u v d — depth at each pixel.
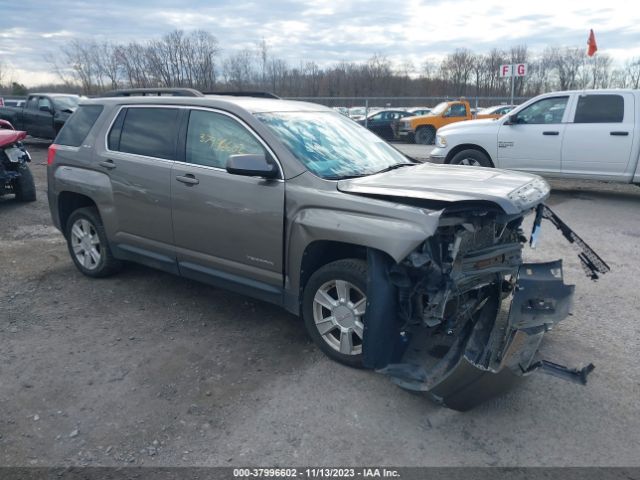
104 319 4.67
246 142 4.18
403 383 3.31
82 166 5.32
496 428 3.21
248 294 4.30
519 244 4.01
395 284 3.37
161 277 5.66
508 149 10.24
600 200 9.77
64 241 7.06
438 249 3.39
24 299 5.09
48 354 4.07
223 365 3.91
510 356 3.11
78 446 3.05
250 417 3.31
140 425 3.24
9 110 18.77
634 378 3.72
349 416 3.32
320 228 3.63
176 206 4.54
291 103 4.86
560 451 3.01
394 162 4.68
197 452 3.01
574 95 9.66
